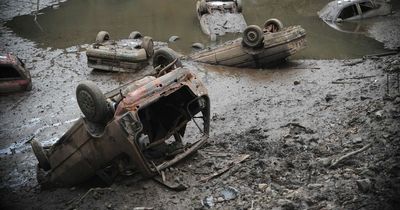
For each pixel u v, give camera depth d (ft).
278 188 17.98
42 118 31.14
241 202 17.46
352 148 20.34
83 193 20.71
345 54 37.63
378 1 45.78
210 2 50.11
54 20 54.54
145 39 38.22
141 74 37.09
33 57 43.14
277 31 38.73
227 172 20.01
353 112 24.91
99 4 60.49
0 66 34.17
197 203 17.90
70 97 34.06
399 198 15.42
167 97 22.43
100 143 18.95
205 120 21.84
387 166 17.72
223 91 32.89
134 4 59.57
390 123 21.76
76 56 42.68
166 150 21.52
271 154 21.24
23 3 61.21
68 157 20.45
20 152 26.94
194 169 20.45
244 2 57.11
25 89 35.37
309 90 30.76
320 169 18.98
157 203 18.30
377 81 29.32
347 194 16.42
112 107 19.04
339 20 44.75
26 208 20.43
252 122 26.76
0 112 32.50
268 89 32.32
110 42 39.70
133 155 18.49
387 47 37.93
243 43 36.19
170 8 56.75
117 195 19.26
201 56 38.91
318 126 24.26
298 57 38.40
